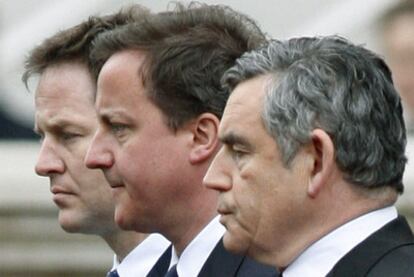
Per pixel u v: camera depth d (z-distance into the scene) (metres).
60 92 12.19
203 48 10.99
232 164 9.76
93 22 12.19
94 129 12.09
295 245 9.67
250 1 24.02
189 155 10.90
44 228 19.11
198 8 11.22
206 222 10.96
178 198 10.93
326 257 9.62
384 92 9.67
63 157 12.12
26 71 12.41
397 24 20.00
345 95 9.59
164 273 11.86
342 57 9.68
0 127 22.34
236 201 9.70
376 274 9.48
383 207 9.68
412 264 9.49
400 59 19.73
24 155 20.02
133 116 10.88
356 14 22.36
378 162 9.61
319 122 9.56
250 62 9.77
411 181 18.23
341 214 9.62
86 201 12.09
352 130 9.57
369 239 9.60
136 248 12.06
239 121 9.69
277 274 10.39
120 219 11.01
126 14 12.25
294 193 9.60
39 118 12.24
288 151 9.59
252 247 9.77
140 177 10.88
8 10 24.95
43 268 18.98
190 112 10.89
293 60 9.69
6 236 19.09
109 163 10.95
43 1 24.92
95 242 18.98
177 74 10.89
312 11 23.62
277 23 23.80
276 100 9.62
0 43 24.25
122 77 10.92
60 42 12.20
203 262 10.92
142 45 10.97
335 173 9.60
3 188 19.17
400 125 9.70
